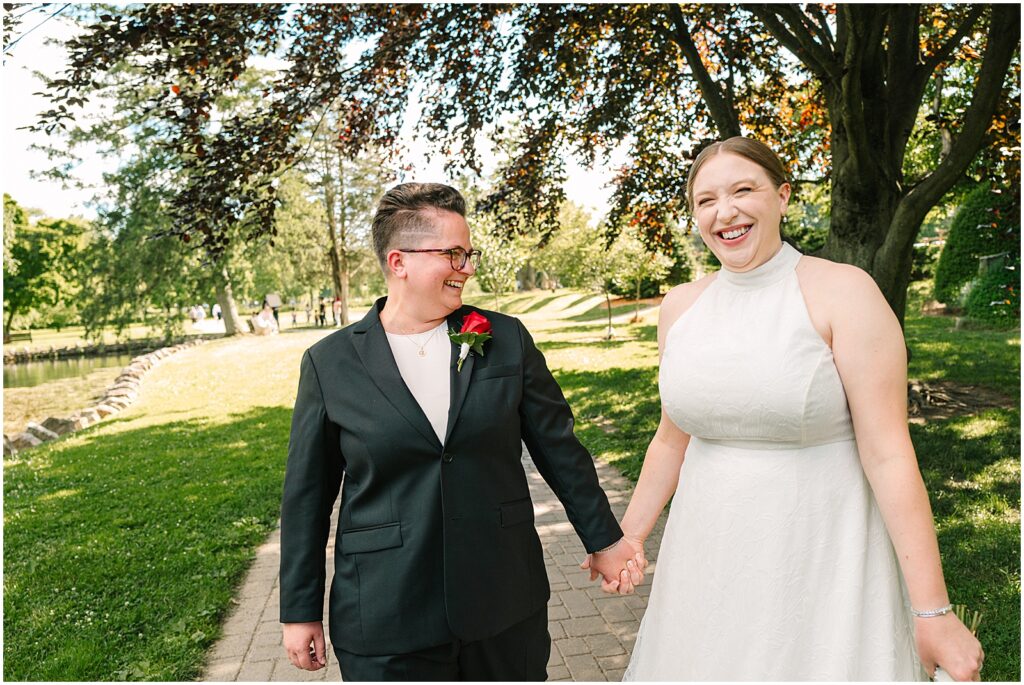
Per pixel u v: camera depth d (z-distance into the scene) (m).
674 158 9.06
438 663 1.86
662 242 9.86
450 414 1.89
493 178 8.92
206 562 4.64
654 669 2.11
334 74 6.23
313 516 1.94
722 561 1.90
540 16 6.59
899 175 6.48
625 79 7.68
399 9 6.52
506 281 28.45
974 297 13.83
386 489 1.89
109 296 22.23
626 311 26.78
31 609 4.05
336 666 3.35
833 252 6.51
